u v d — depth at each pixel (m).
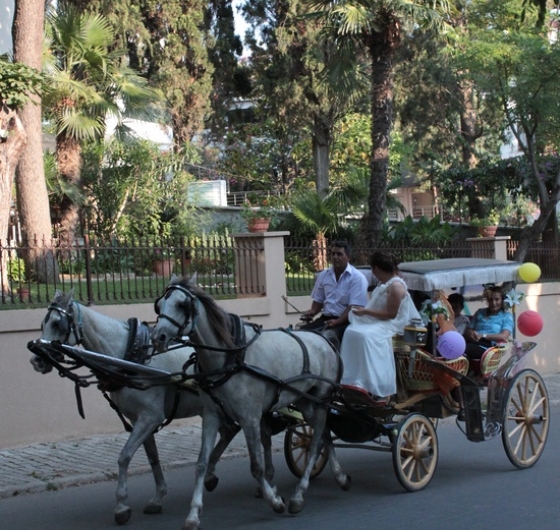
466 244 17.38
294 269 13.99
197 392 8.05
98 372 7.40
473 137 32.25
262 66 29.58
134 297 11.77
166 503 8.21
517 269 9.73
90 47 18.03
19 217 16.25
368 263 14.85
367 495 8.40
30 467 9.34
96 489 8.74
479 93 22.75
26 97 12.78
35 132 16.09
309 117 28.44
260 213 22.36
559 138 19.84
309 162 32.44
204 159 36.38
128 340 7.71
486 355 9.19
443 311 8.93
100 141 21.19
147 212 21.73
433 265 9.32
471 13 20.23
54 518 7.64
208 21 31.50
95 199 21.38
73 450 10.22
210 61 31.08
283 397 7.77
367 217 17.33
